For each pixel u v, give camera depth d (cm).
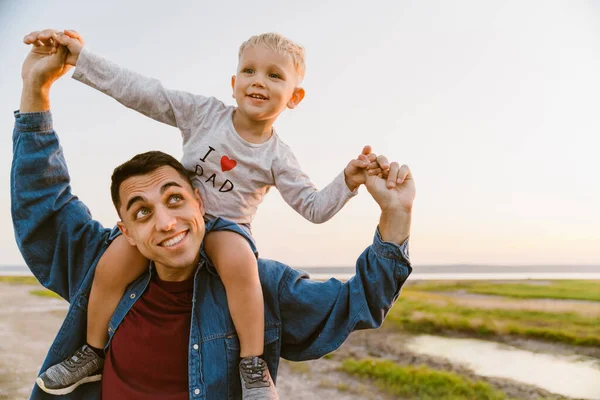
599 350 1392
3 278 3164
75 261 246
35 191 242
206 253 232
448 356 1314
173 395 222
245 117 252
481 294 2417
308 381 1154
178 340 226
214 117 251
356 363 1259
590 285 2883
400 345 1434
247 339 224
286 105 263
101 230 251
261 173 251
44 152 240
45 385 226
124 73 245
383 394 1062
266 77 249
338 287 245
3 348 1341
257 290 227
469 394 1060
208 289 233
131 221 213
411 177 237
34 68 237
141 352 226
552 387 1086
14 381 1073
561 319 1769
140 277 236
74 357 234
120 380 227
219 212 243
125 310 232
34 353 1307
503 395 1013
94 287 235
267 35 258
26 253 246
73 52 238
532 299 2266
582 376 1159
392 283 234
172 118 252
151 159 217
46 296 2286
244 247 228
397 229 233
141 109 249
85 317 240
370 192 234
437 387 1084
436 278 3409
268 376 222
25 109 240
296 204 252
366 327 240
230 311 226
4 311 1886
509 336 1548
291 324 243
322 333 239
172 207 212
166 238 208
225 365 225
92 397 239
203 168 244
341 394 1062
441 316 1814
